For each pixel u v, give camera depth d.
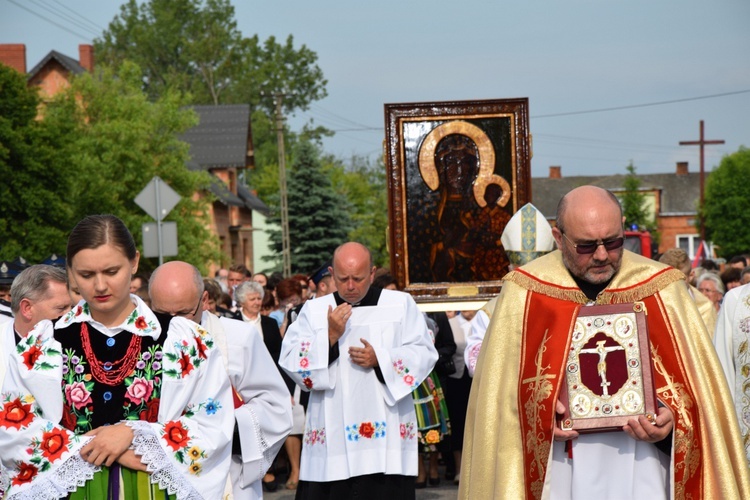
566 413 4.45
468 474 4.75
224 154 50.94
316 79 74.94
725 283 11.80
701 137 57.09
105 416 4.00
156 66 70.19
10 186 26.59
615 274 4.59
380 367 7.00
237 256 52.66
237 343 5.45
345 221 44.81
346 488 7.06
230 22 72.06
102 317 4.05
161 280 5.19
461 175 10.46
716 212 58.06
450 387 10.63
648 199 79.56
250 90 72.38
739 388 5.98
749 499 4.36
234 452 5.35
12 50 47.94
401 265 10.46
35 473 3.92
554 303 4.59
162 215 14.46
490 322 4.77
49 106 33.16
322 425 7.11
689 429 4.35
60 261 9.06
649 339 4.46
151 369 4.05
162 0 70.69
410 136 10.49
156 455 3.96
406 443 7.17
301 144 44.69
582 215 4.41
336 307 7.20
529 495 4.51
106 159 31.72
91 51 53.69
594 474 4.46
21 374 3.99
